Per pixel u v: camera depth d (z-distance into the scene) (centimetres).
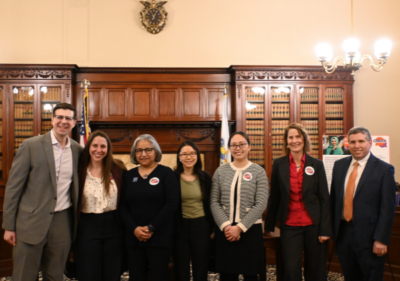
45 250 240
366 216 254
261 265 247
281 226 265
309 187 260
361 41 623
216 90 598
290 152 279
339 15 623
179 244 254
